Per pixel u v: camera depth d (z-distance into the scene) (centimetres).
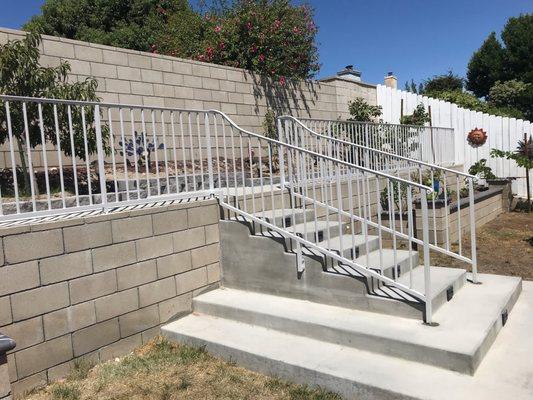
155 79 764
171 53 1150
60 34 1805
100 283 396
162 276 449
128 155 690
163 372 382
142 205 453
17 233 342
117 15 1778
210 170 506
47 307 360
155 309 443
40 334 355
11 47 474
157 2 1788
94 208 400
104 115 687
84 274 384
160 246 446
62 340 370
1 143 478
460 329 373
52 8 1817
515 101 2114
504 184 1066
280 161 541
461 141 1255
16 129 467
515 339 390
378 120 1200
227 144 876
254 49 985
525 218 982
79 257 380
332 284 437
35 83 472
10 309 338
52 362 363
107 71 700
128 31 1592
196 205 483
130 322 420
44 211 367
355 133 803
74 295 377
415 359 352
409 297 406
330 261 446
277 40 1006
